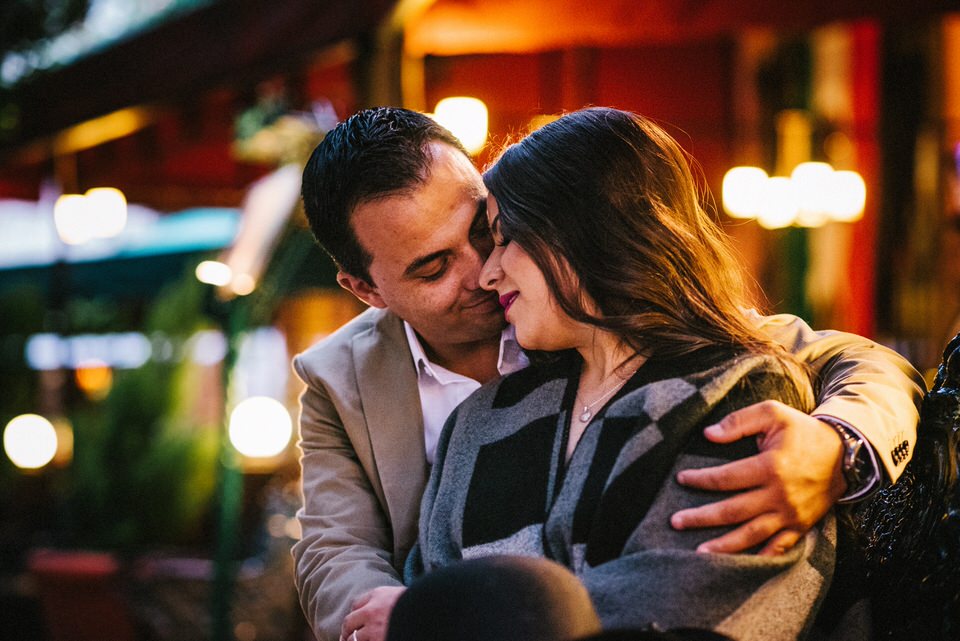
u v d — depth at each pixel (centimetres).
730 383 133
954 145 646
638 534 126
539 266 141
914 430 141
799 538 130
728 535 124
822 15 365
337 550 175
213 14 388
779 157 631
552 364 152
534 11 361
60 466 703
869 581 152
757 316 168
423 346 188
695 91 511
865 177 655
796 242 659
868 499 146
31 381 767
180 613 490
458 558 144
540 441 144
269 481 589
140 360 632
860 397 139
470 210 169
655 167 145
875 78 656
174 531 581
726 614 121
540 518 138
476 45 375
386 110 179
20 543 603
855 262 655
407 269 170
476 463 149
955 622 136
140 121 465
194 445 586
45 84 472
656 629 113
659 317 139
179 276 748
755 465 125
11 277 859
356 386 186
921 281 636
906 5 363
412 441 181
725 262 149
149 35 418
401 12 324
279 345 757
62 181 552
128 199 655
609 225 139
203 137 455
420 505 174
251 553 546
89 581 485
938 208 643
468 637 106
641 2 362
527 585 108
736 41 550
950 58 648
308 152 523
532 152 144
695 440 131
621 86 490
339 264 187
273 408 536
